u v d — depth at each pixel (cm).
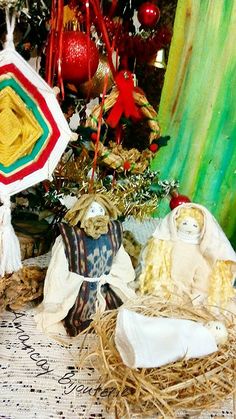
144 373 57
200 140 111
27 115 66
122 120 81
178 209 80
